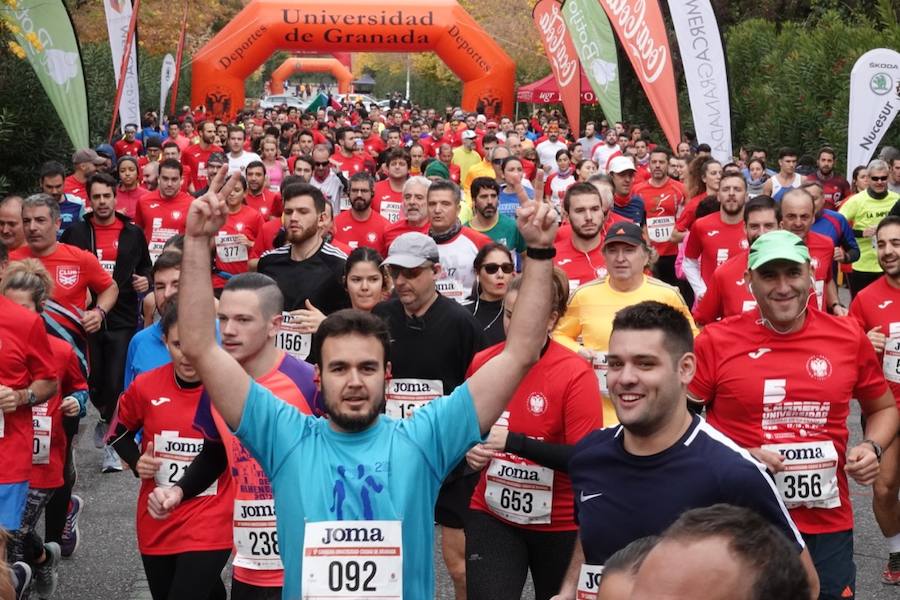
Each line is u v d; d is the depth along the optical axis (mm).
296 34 34781
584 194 8219
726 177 10133
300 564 3582
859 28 24844
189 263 3617
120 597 6812
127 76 21750
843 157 22609
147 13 42031
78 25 35438
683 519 1814
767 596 1700
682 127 32531
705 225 10312
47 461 6566
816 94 24422
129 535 7922
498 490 5277
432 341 6383
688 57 17297
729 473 3656
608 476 3807
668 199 14102
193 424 5109
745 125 28094
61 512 7207
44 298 6863
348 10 34812
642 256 6805
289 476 3629
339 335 3625
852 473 4867
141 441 5836
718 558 1717
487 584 5266
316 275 7875
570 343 6758
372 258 7016
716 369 5027
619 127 26562
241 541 5023
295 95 85250
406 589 3594
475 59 35312
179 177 12453
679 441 3738
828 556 5004
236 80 34938
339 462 3625
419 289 6332
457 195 9203
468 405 3664
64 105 16406
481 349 6465
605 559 3799
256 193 13562
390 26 34781
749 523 1775
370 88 107875
